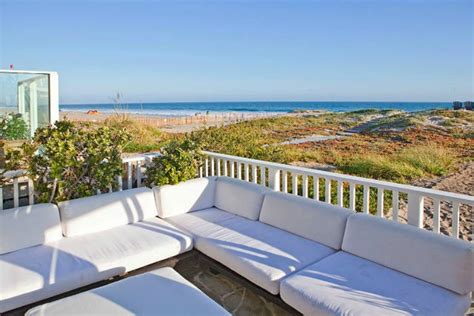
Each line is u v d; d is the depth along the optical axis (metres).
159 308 1.85
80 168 3.61
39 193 3.47
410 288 2.09
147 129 10.77
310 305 1.99
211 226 3.30
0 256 2.61
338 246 2.71
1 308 2.12
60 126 3.53
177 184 3.76
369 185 2.91
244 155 6.44
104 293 2.00
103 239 2.94
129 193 3.44
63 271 2.38
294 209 3.05
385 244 2.39
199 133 7.38
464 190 4.75
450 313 1.86
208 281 2.92
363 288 2.09
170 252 2.89
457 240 2.14
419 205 2.63
